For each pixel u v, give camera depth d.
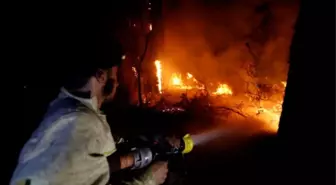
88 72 1.57
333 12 3.63
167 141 2.16
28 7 5.81
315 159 3.86
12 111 5.34
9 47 5.63
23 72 5.66
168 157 2.15
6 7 5.57
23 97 5.52
